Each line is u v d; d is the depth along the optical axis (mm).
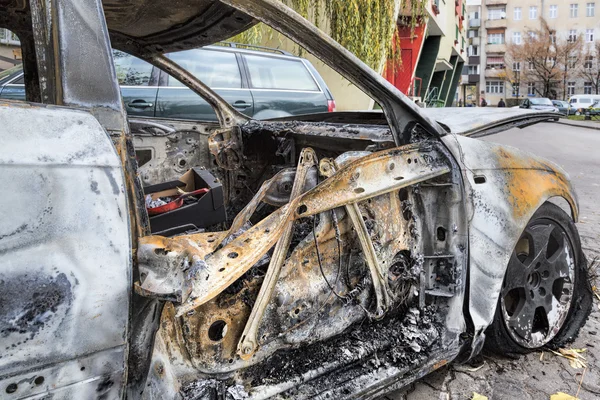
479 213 1899
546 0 56844
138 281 1081
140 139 2865
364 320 1803
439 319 1913
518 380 2150
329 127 2357
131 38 2469
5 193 898
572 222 2422
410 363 1767
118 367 1039
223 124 3062
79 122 1037
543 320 2385
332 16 8328
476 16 60219
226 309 1430
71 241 963
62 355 956
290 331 1559
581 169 8805
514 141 14188
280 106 5918
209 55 5523
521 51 51250
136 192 1195
